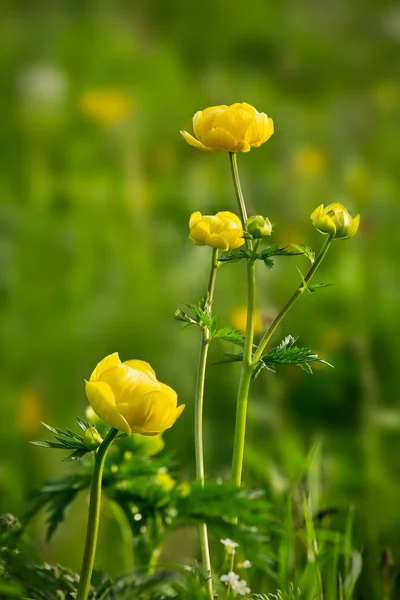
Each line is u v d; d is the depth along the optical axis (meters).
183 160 3.84
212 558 1.75
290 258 2.82
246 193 3.15
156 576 1.61
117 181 3.20
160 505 1.67
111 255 2.75
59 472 1.98
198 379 1.62
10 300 2.56
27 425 2.06
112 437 1.52
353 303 2.44
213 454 2.04
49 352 2.34
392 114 3.86
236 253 1.60
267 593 1.65
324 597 1.66
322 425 2.08
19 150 3.53
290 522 1.67
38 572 1.60
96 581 1.62
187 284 2.62
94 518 1.52
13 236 2.83
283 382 2.12
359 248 2.65
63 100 4.16
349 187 3.04
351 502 1.86
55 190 3.10
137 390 1.50
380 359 2.24
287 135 3.90
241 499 1.60
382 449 1.97
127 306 2.50
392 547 1.79
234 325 2.05
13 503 1.90
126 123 3.61
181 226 3.10
